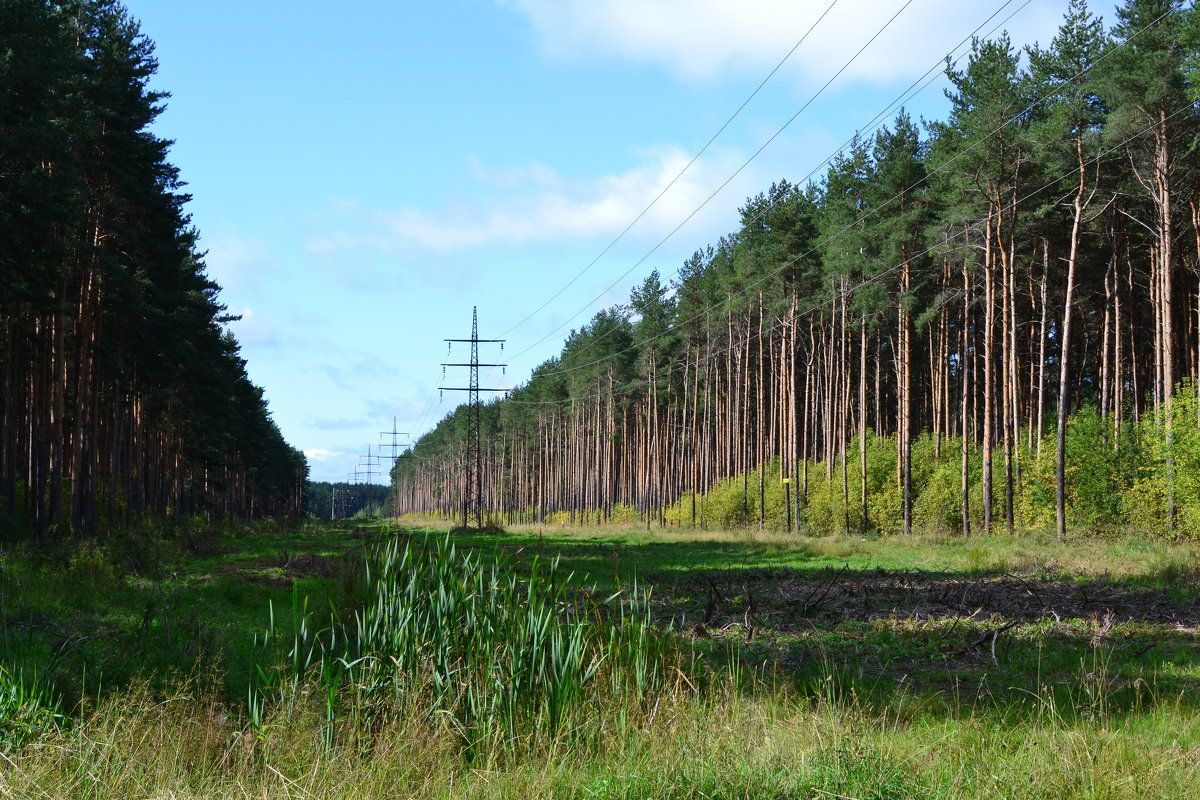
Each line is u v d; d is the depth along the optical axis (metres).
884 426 65.69
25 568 19.69
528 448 129.75
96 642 10.76
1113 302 41.97
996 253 40.00
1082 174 33.56
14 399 33.34
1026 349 54.06
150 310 38.72
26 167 25.09
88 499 38.62
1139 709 8.66
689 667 9.17
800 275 54.59
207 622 12.83
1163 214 32.09
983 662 11.66
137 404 53.41
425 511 196.12
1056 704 8.90
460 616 8.71
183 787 5.99
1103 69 32.22
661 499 71.56
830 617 15.70
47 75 24.55
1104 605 16.34
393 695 7.77
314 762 6.43
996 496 40.31
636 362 87.25
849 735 6.69
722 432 78.31
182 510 72.62
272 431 111.88
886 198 46.09
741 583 21.91
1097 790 5.67
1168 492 28.88
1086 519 32.94
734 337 67.19
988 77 40.03
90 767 6.03
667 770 6.00
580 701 7.76
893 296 44.88
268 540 47.81
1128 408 43.72
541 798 5.87
